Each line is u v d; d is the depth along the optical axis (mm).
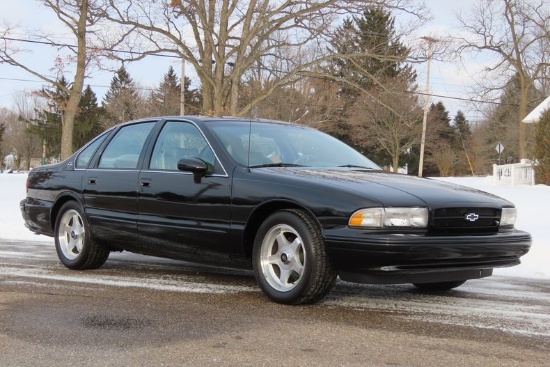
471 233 4797
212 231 5262
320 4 20922
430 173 61562
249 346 3820
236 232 5113
